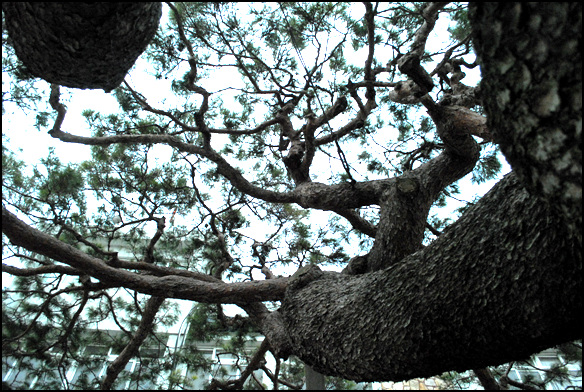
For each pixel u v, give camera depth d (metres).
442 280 1.85
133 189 5.24
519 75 1.06
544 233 1.54
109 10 1.44
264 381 9.02
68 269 3.94
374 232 4.80
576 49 0.95
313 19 4.31
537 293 1.55
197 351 6.18
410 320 1.93
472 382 6.20
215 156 4.02
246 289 3.21
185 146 3.94
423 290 1.92
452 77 3.59
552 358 7.15
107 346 5.94
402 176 3.39
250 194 4.14
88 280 4.19
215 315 5.78
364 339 2.12
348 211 4.64
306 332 2.46
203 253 5.80
